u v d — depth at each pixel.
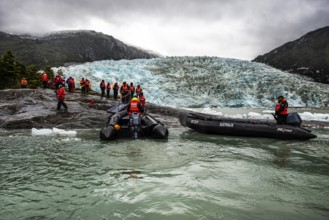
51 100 16.16
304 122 15.44
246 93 51.78
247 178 4.87
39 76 33.12
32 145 7.83
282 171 5.37
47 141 8.52
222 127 10.31
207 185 4.45
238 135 10.16
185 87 51.59
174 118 15.93
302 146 8.26
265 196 4.03
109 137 8.66
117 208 3.56
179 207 3.58
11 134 10.04
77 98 18.22
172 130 11.97
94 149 7.28
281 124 9.97
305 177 4.99
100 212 3.45
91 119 12.66
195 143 8.52
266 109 44.22
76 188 4.30
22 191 4.19
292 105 52.56
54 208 3.58
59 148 7.41
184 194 4.04
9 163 5.81
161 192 4.11
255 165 5.79
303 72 169.50
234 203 3.74
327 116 24.12
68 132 10.33
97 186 4.38
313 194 4.14
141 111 9.66
